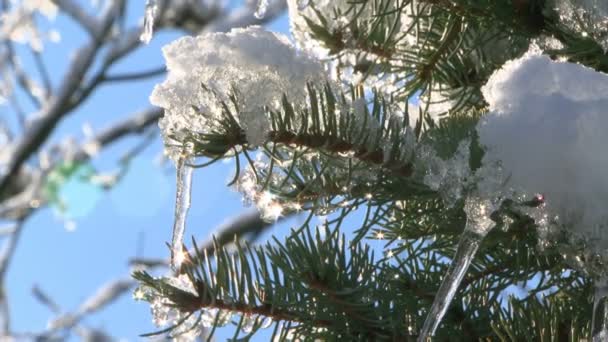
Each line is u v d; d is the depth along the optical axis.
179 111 1.24
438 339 1.36
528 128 1.22
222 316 1.33
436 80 1.44
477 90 1.43
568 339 1.33
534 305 1.33
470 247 1.24
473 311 1.37
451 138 1.25
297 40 1.43
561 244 1.24
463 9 1.35
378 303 1.35
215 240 1.32
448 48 1.42
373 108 1.28
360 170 1.31
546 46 1.33
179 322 1.30
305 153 1.28
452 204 1.25
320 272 1.32
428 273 1.38
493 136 1.23
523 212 1.24
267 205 1.35
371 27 1.41
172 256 1.31
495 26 1.36
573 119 1.22
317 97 1.27
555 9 1.30
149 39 1.42
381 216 1.32
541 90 1.24
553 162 1.22
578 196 1.21
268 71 1.26
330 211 1.34
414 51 1.42
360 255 1.34
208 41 1.27
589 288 1.34
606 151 1.21
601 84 1.23
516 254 1.35
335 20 1.41
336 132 1.26
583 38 1.30
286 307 1.32
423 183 1.28
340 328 1.34
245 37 1.27
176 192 1.30
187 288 1.30
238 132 1.24
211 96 1.24
